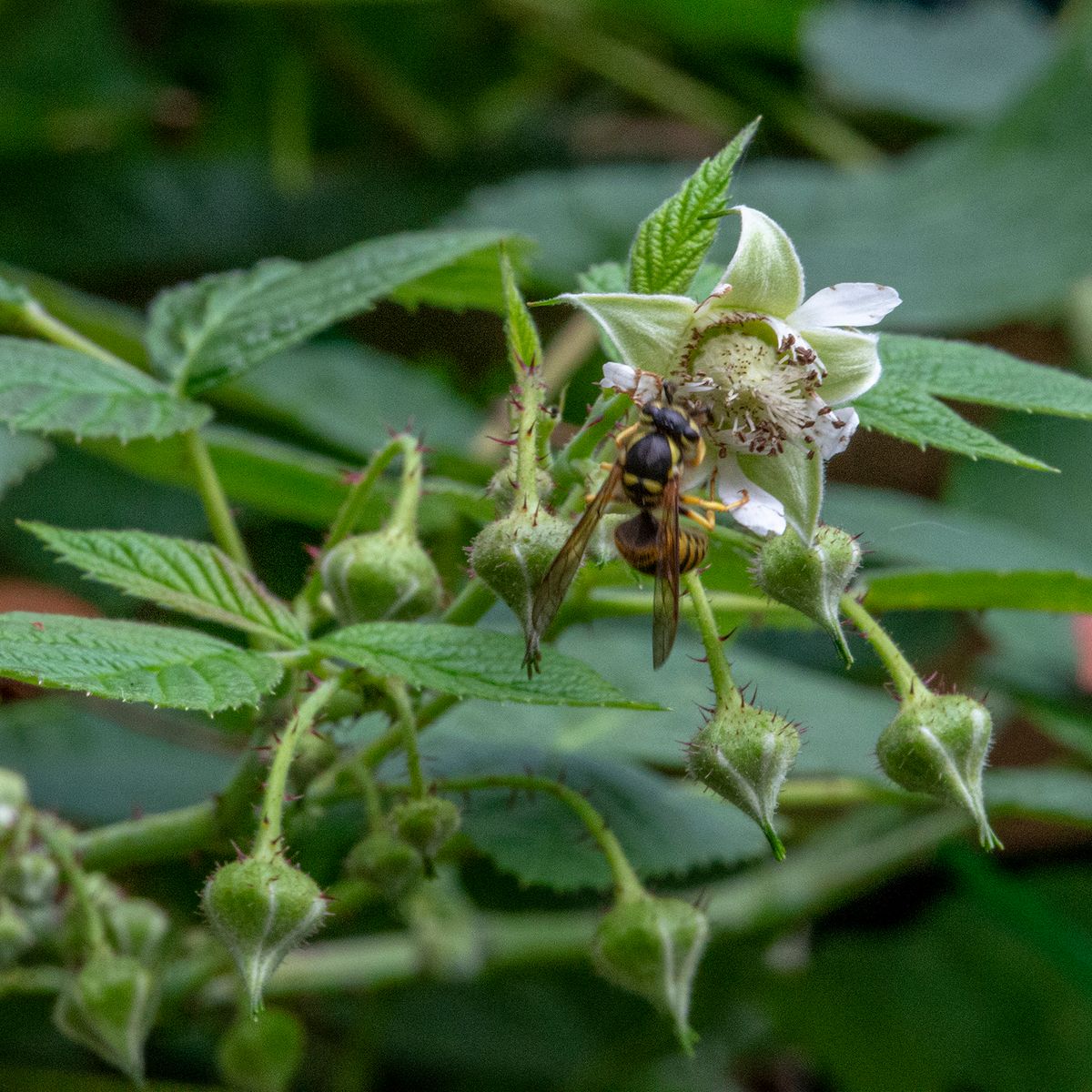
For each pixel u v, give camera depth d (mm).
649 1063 357
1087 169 425
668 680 328
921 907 370
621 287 285
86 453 399
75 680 258
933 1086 357
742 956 349
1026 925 337
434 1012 359
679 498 269
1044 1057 358
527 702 262
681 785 323
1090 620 353
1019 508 390
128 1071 286
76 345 305
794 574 269
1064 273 418
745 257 267
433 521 324
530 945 333
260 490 331
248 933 264
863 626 274
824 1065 359
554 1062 357
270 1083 313
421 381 405
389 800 303
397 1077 356
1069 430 392
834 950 365
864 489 381
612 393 271
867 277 424
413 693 288
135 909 295
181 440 297
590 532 267
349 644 268
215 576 274
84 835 292
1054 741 390
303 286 305
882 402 274
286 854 284
